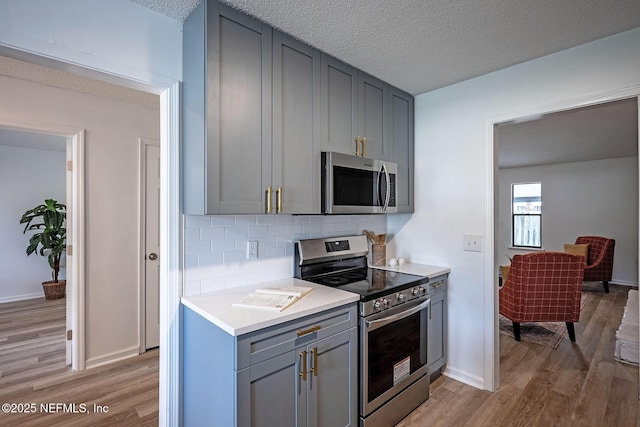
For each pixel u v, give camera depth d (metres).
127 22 1.58
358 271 2.52
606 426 1.99
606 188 5.94
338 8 1.61
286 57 1.84
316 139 2.00
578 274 3.24
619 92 1.86
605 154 5.47
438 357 2.50
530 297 3.29
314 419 1.61
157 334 3.15
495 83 2.35
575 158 5.86
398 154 2.66
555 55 2.08
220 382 1.43
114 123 2.87
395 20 1.71
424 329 2.27
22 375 2.59
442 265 2.67
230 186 1.59
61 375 2.60
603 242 5.46
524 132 4.02
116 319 2.87
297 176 1.89
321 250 2.38
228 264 1.97
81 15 1.46
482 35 1.86
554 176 6.51
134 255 2.98
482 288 2.43
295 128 1.88
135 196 2.99
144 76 1.63
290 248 2.30
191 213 1.67
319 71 2.02
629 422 2.02
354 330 1.81
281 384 1.48
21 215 4.90
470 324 2.49
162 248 1.76
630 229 5.71
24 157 4.95
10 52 1.32
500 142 4.58
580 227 6.23
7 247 4.78
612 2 1.56
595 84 1.94
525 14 1.66
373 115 2.41
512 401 2.25
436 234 2.71
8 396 2.30
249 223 2.07
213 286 1.90
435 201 2.71
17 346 3.16
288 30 1.81
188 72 1.69
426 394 2.28
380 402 1.91
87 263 2.71
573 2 1.56
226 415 1.38
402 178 2.70
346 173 2.12
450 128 2.61
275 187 1.78
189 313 1.70
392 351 2.00
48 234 4.63
